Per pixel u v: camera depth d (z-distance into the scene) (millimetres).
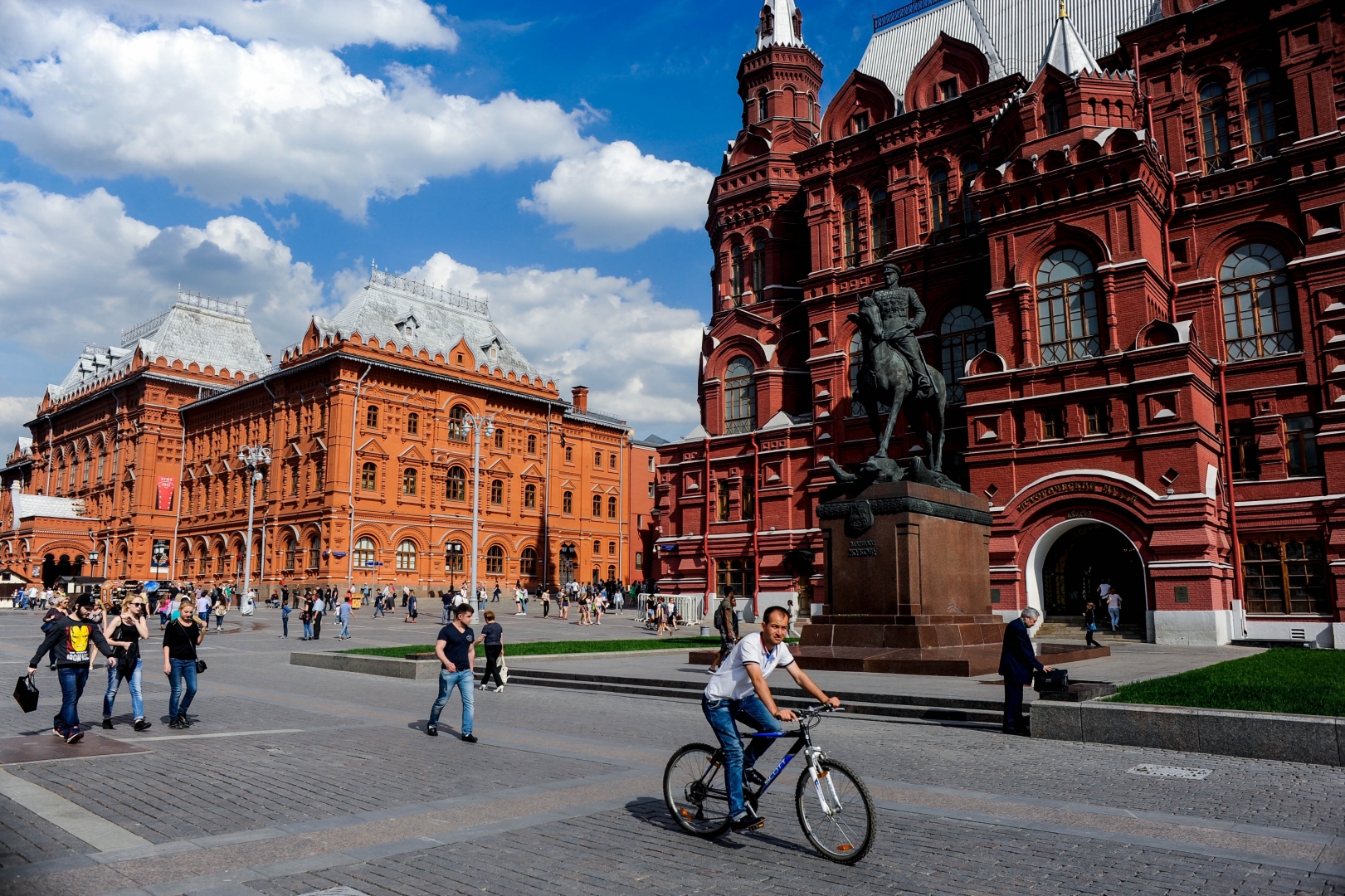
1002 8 47250
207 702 18594
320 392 71812
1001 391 36312
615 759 12406
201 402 85000
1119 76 38375
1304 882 7168
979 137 43219
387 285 79062
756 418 49844
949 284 43094
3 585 82750
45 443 109438
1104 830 8648
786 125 52219
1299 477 32938
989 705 15727
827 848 7875
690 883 7238
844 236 47875
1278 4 35312
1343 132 33281
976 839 8398
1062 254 35969
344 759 12273
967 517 24469
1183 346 31953
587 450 89125
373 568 70000
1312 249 33594
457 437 77125
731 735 8391
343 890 6980
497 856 7898
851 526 23016
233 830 8664
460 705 18516
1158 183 36031
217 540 82000
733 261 53281
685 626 47719
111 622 15258
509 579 79812
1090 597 37688
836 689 17969
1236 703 13938
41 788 10320
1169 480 32031
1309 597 32156
